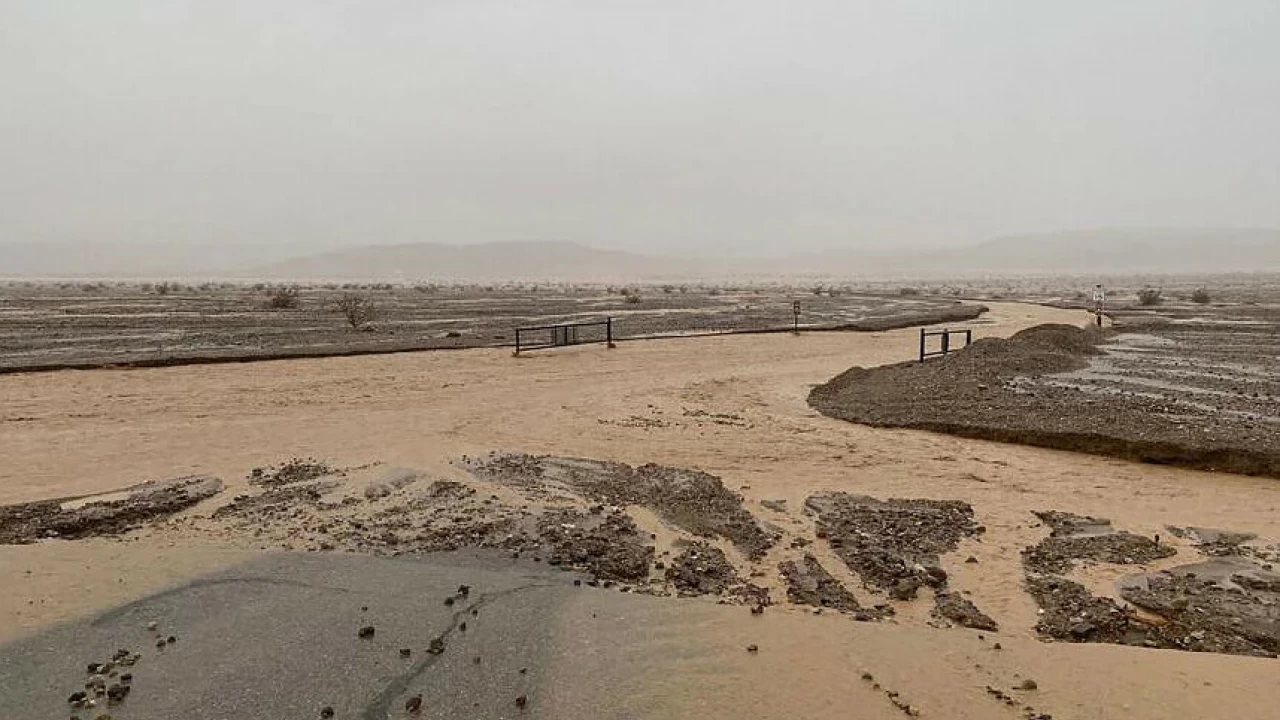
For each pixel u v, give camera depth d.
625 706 5.09
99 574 7.29
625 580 7.43
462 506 9.63
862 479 11.20
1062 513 9.66
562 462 11.97
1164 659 5.91
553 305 56.31
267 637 6.02
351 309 37.59
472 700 5.13
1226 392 17.78
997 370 20.72
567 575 7.44
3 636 6.02
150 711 5.00
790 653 5.87
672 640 6.03
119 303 54.59
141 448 12.60
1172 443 12.09
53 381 18.84
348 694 5.20
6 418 14.69
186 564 7.56
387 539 8.41
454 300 64.31
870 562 7.88
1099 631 6.54
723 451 12.83
